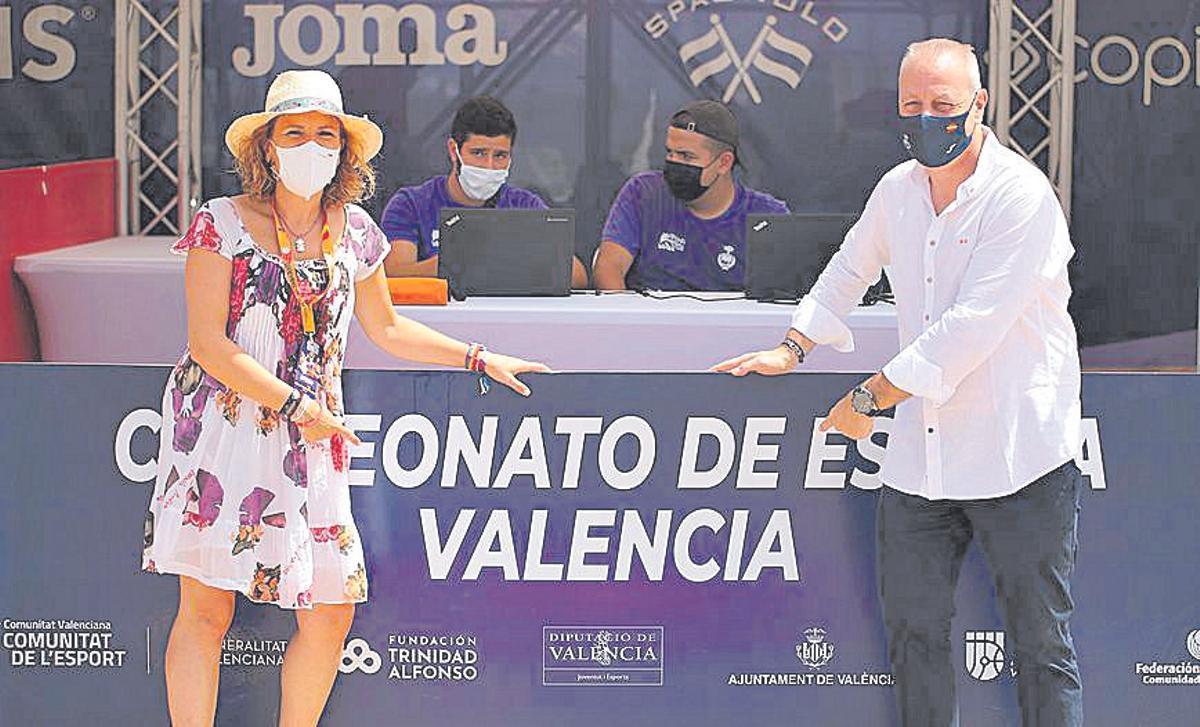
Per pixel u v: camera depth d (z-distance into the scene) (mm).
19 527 3539
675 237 5781
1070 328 3215
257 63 6945
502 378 3482
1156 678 3564
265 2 6922
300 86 3121
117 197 6730
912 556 3271
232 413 3186
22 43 6941
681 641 3574
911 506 3268
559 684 3580
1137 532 3541
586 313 4332
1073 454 3168
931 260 3184
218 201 3215
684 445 3537
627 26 6984
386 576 3551
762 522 3553
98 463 3529
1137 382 3516
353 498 3533
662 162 7078
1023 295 3068
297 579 3170
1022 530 3150
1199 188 7113
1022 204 3090
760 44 7000
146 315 5180
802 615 3572
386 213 5797
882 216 3359
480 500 3539
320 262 3215
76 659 3562
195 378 3209
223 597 3379
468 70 6992
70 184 6031
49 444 3523
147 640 3559
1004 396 3143
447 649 3566
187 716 3357
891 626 3320
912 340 3260
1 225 5168
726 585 3564
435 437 3527
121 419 3518
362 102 6992
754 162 7070
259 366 3137
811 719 3594
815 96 7020
